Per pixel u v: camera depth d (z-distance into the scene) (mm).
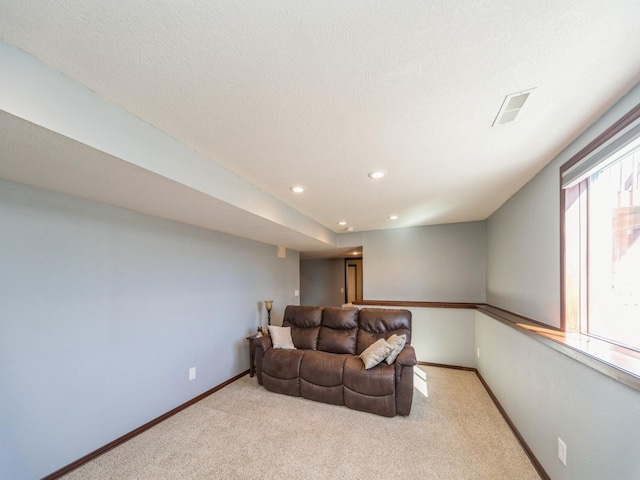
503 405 2668
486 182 2559
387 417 2664
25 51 1054
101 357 2186
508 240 3123
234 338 3750
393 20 927
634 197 1374
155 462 2037
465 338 4086
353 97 1328
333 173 2312
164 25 933
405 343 3139
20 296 1772
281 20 921
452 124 1578
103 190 1920
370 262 5098
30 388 1790
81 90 1242
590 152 1575
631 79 1203
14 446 1709
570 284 1858
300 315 3980
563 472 1585
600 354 1308
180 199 2127
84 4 854
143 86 1246
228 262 3705
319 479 1866
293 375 3143
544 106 1406
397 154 1968
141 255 2539
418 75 1177
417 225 4715
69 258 2023
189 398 2959
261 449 2184
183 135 1681
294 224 3449
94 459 2070
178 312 2889
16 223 1771
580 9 882
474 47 1035
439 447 2197
